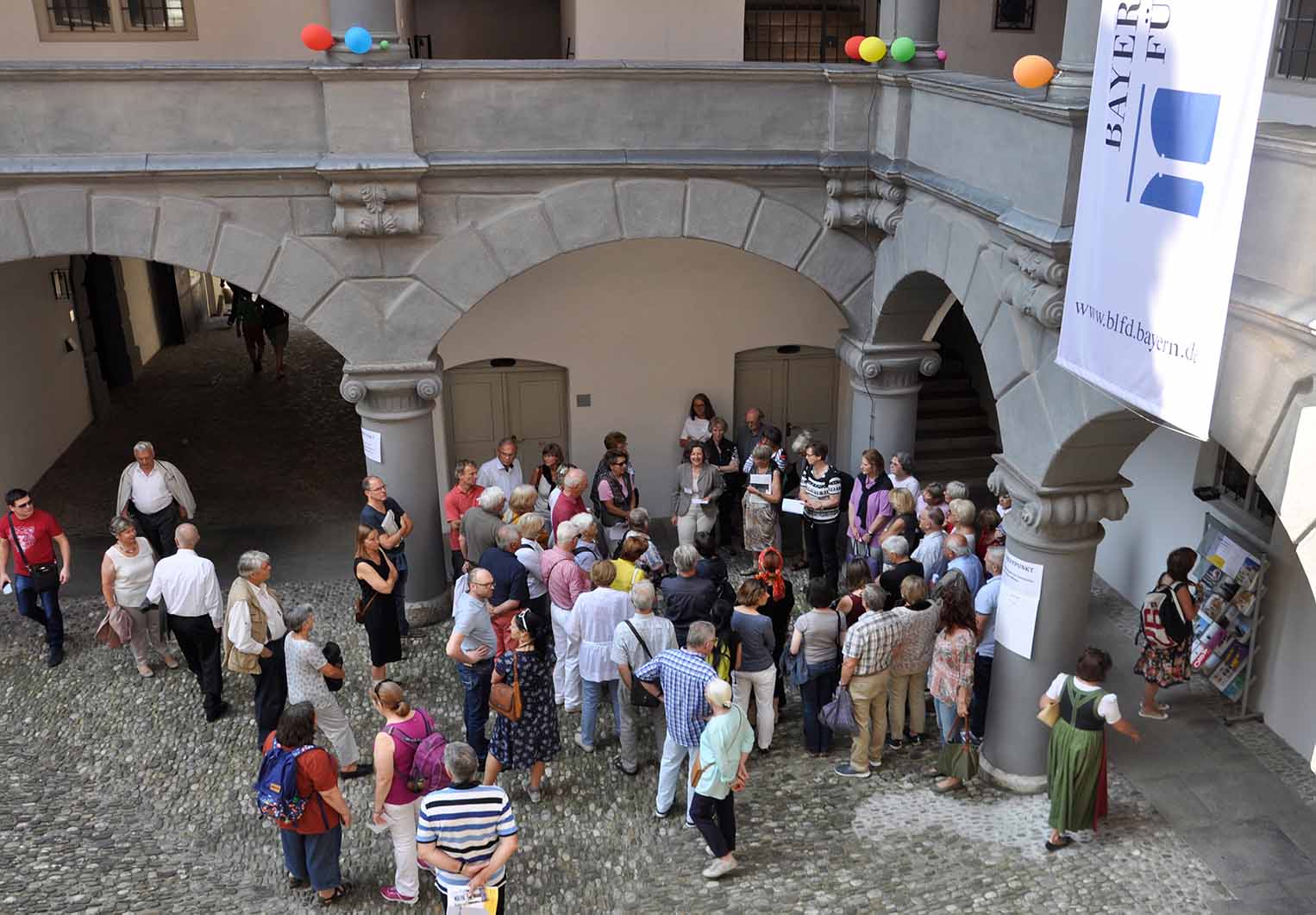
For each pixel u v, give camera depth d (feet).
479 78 31.24
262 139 30.96
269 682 28.19
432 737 23.35
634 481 41.98
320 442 51.78
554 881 24.57
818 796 27.22
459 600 27.94
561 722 30.37
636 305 41.55
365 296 32.73
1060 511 24.49
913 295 33.99
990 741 27.76
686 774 28.14
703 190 33.27
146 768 28.45
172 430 52.95
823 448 35.83
